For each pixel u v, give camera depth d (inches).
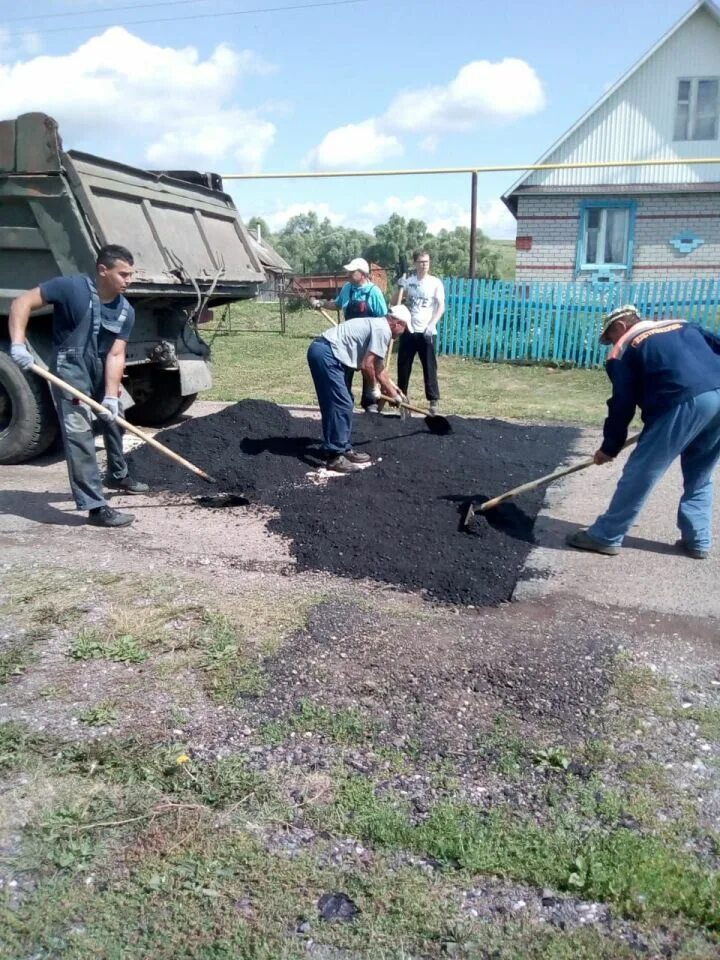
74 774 108.9
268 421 290.0
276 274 864.3
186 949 83.0
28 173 232.8
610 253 791.7
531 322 568.1
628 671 135.4
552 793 105.3
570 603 165.8
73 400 196.9
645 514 224.1
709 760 112.7
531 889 90.8
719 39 740.7
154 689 128.0
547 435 325.4
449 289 578.9
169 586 166.1
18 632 146.1
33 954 82.7
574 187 774.5
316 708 122.5
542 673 132.6
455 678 130.6
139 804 103.2
